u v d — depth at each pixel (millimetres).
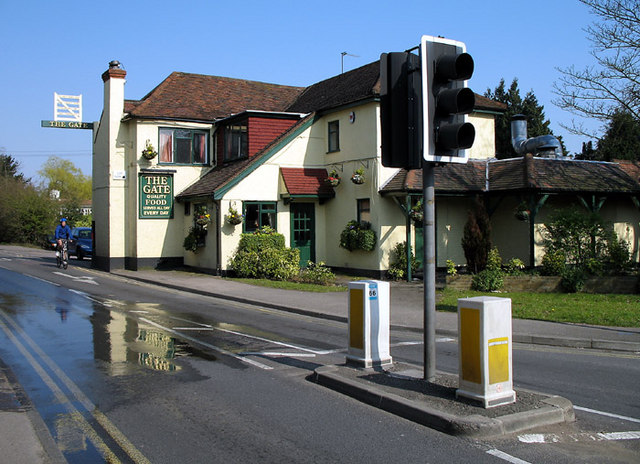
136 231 23719
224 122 24438
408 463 4688
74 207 54000
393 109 6594
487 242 17953
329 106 21906
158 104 24438
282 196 21672
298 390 6910
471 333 5836
